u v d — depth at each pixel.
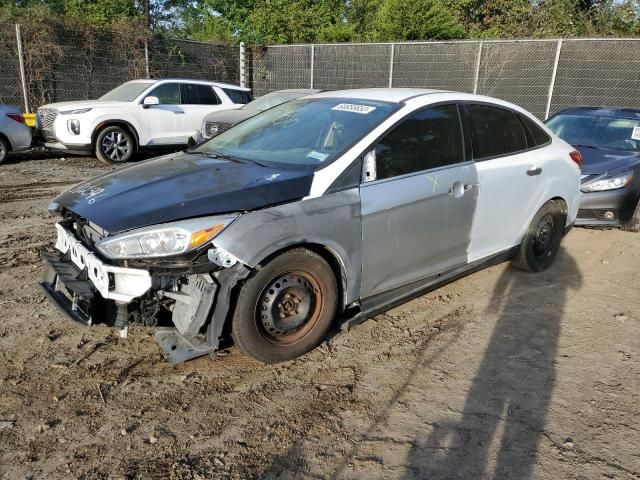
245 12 23.50
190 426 2.84
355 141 3.57
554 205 5.07
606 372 3.51
